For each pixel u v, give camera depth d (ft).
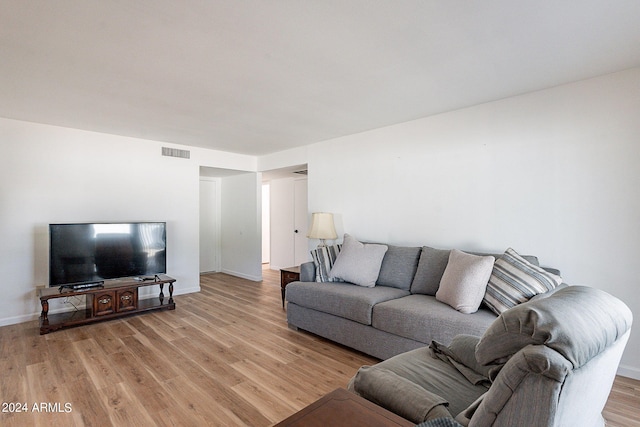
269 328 11.82
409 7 5.62
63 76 8.34
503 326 3.50
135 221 15.12
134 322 12.43
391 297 9.82
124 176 14.84
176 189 16.53
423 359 5.85
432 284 10.07
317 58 7.47
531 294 7.57
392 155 13.00
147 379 8.08
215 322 12.45
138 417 6.57
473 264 8.53
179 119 12.17
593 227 8.64
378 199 13.48
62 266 11.94
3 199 11.99
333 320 10.18
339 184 14.98
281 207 23.44
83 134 13.74
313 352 9.77
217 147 17.31
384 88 9.27
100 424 6.35
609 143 8.43
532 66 7.95
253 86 9.07
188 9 5.62
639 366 8.02
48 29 6.20
